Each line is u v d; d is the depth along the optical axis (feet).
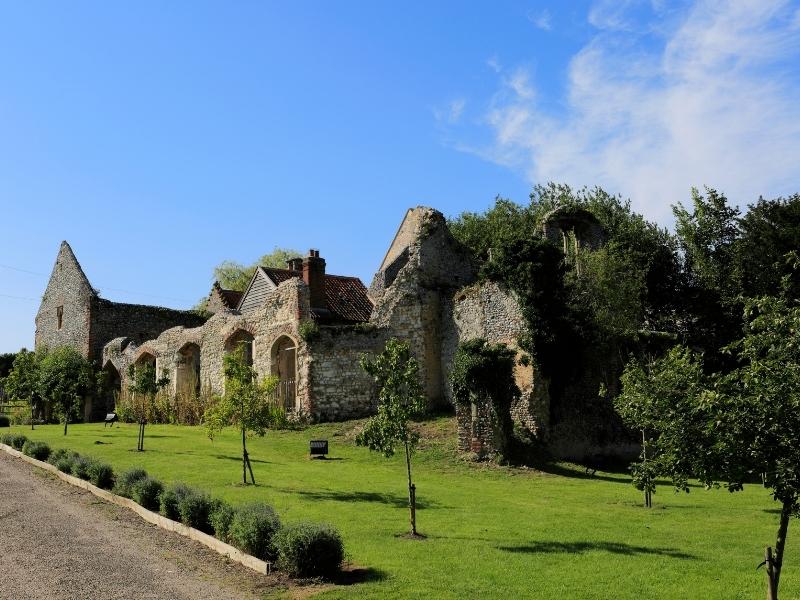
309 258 102.12
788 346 25.68
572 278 87.35
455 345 94.17
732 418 25.48
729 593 30.14
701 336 115.44
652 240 121.90
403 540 38.34
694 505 55.21
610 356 85.71
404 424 42.37
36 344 155.94
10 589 29.84
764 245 113.39
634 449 85.25
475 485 60.64
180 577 31.86
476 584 30.53
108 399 133.59
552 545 38.45
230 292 143.23
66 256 148.97
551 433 77.92
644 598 29.22
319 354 93.61
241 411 55.36
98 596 29.19
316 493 51.29
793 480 24.77
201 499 39.88
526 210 158.20
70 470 55.98
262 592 29.81
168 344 120.98
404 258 110.01
